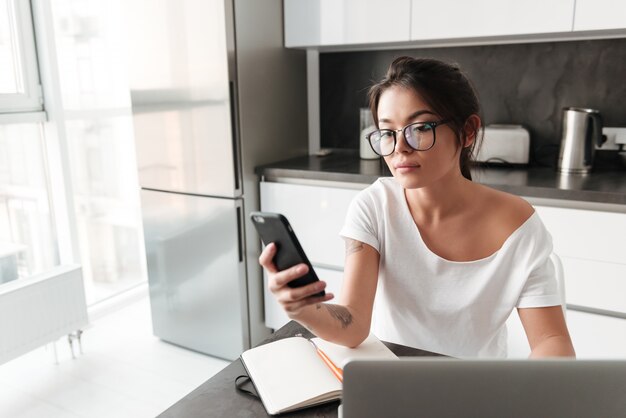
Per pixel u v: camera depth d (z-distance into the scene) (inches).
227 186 90.4
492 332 43.1
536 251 40.7
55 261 111.5
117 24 115.7
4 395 87.5
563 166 85.2
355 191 86.8
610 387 20.7
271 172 94.1
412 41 96.6
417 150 37.0
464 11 82.8
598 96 89.1
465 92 38.7
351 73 108.7
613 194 69.7
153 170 97.7
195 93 89.0
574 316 75.2
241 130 90.8
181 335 103.7
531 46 92.8
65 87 106.0
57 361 97.6
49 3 99.6
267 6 93.9
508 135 89.7
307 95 112.5
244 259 94.8
